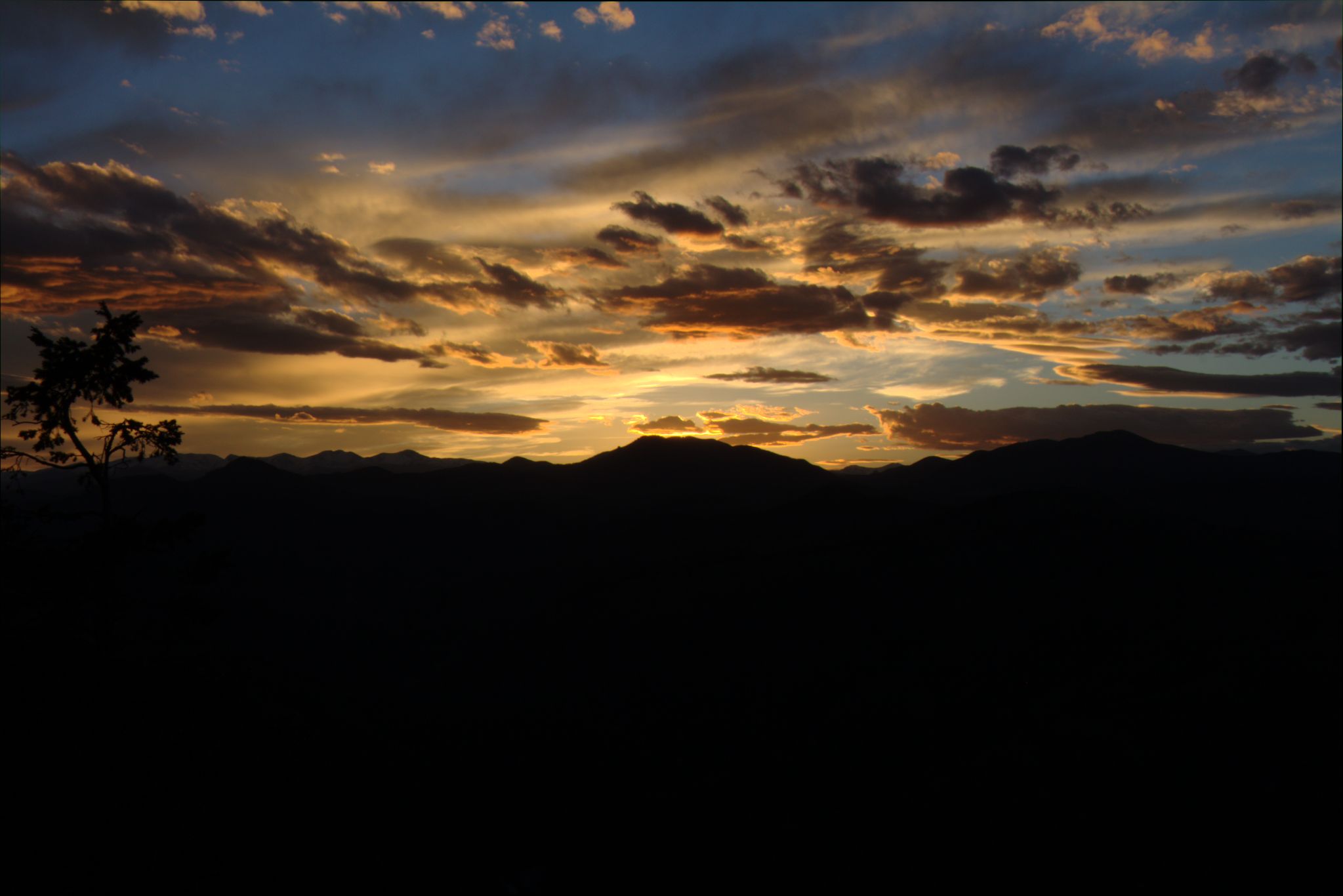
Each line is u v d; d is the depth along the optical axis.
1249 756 44.75
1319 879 33.00
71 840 26.70
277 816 33.03
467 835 38.50
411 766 48.84
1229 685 55.28
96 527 40.06
